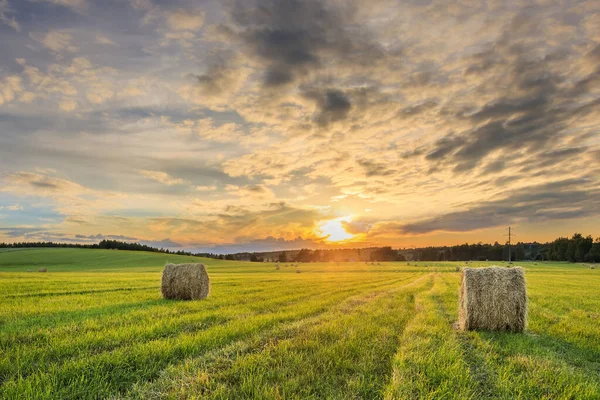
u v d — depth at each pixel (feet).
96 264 260.01
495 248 551.18
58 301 53.67
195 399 17.35
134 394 18.78
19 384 18.19
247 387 18.85
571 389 19.63
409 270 230.89
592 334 34.99
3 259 279.49
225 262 346.33
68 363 21.97
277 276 151.53
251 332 32.07
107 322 35.55
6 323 35.29
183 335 29.68
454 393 18.48
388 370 22.67
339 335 30.66
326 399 17.95
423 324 37.29
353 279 127.85
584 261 402.11
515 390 19.77
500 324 37.96
